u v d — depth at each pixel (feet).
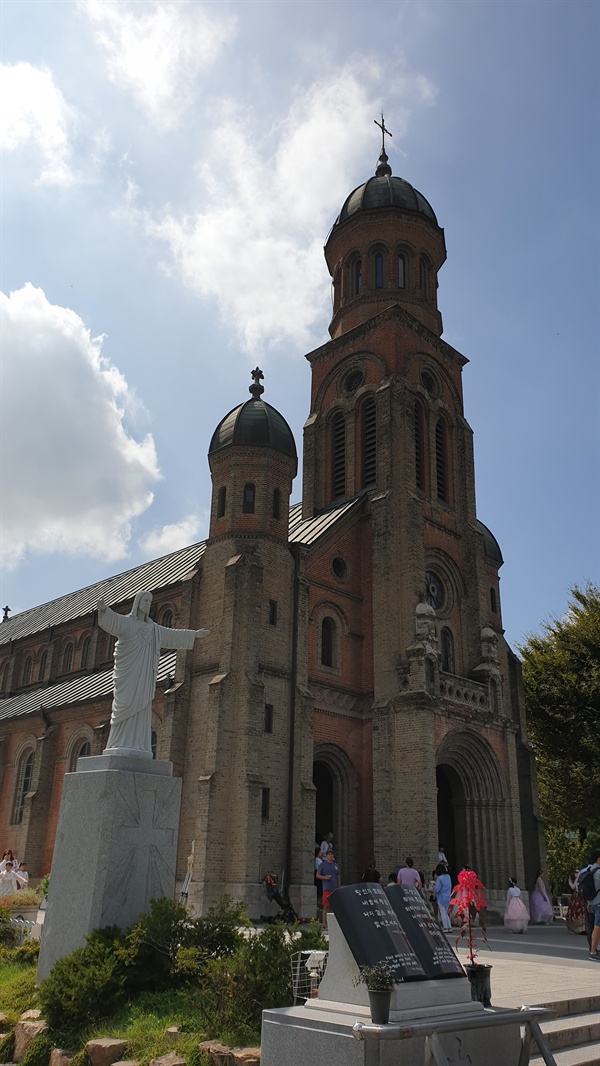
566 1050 37.27
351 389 148.36
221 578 111.14
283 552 114.93
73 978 40.88
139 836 48.83
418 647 116.57
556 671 144.05
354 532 128.77
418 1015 27.58
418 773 109.40
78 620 172.65
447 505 144.46
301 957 39.73
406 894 32.17
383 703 116.06
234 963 39.78
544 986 47.80
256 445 117.70
